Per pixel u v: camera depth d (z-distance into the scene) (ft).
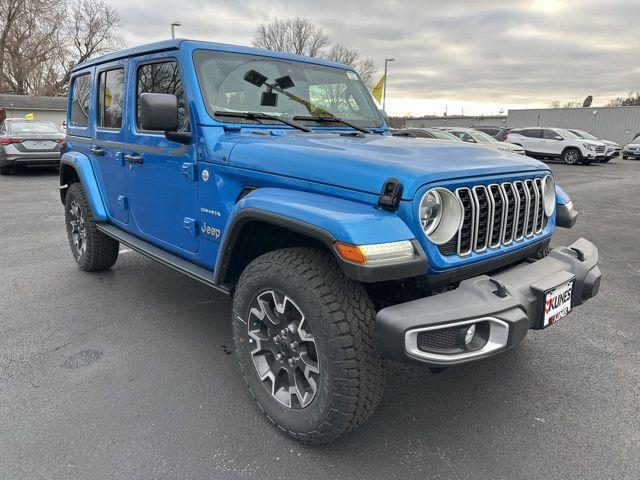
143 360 10.29
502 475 7.15
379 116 12.82
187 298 13.78
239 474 7.08
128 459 7.32
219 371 9.89
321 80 11.72
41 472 7.02
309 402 7.39
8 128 40.88
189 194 9.95
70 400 8.79
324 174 7.43
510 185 8.10
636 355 10.84
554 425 8.33
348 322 6.69
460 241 7.27
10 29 127.75
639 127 111.55
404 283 7.53
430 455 7.55
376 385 6.86
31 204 28.19
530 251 8.88
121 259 17.51
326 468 7.23
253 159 8.39
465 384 9.60
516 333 6.80
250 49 10.70
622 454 7.61
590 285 8.29
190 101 9.51
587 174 56.59
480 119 174.81
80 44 139.64
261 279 7.55
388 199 6.68
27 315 12.48
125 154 12.09
